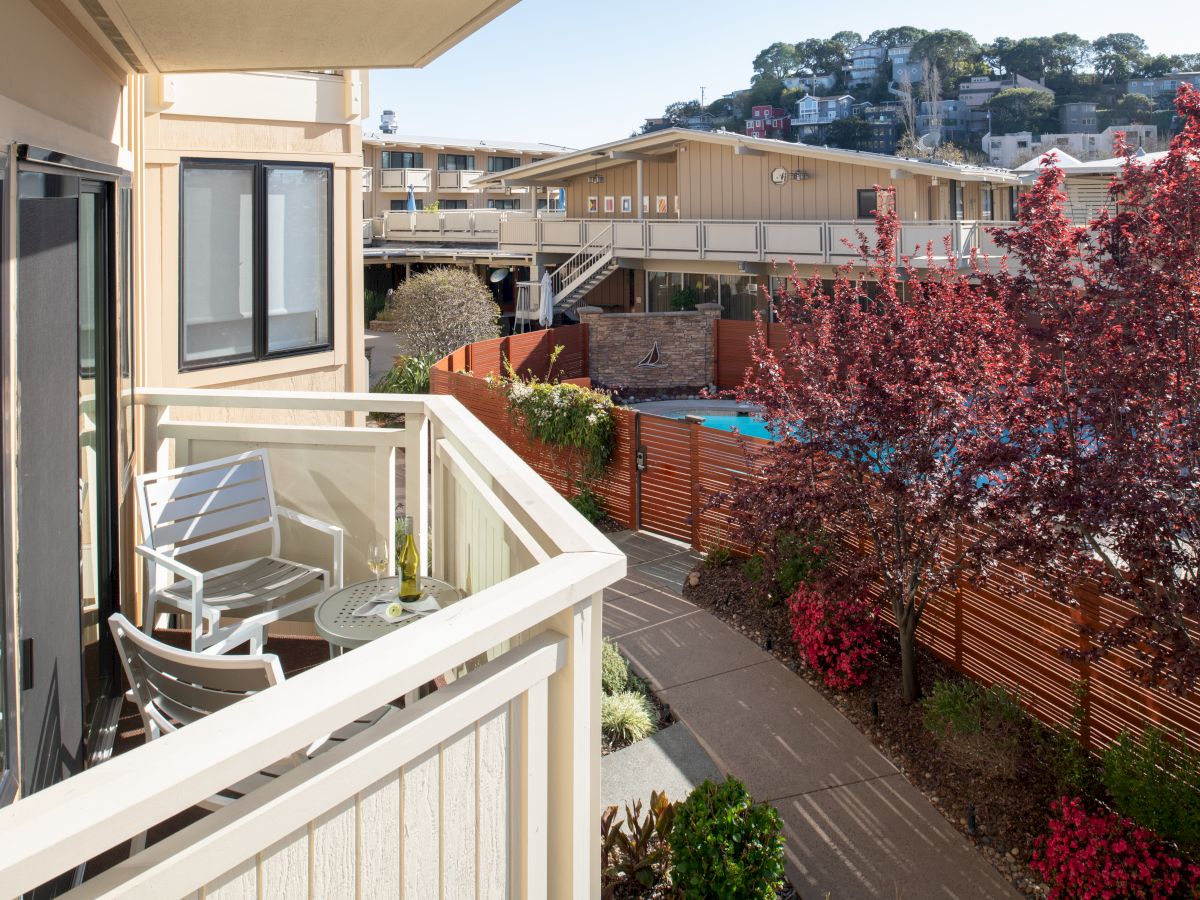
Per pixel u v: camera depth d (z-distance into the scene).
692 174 32.09
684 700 8.66
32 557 3.38
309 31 5.21
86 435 4.64
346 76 9.44
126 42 5.14
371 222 42.84
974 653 8.71
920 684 8.77
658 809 6.41
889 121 127.44
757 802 7.15
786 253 27.55
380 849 1.95
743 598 10.81
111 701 4.82
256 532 5.64
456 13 4.90
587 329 27.03
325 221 9.55
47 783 3.52
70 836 1.37
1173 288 6.22
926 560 8.22
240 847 1.66
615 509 14.05
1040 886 6.34
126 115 6.18
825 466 8.74
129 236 5.52
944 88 134.50
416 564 4.37
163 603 5.18
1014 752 7.25
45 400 3.58
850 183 29.02
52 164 3.69
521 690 2.24
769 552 9.13
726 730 8.15
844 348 8.91
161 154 7.81
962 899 6.21
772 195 30.58
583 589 2.35
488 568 3.68
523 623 2.15
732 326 27.14
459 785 2.12
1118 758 6.42
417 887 2.05
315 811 1.78
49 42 3.97
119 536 4.93
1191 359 6.18
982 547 7.47
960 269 24.62
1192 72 126.19
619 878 6.01
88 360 4.71
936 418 8.00
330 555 5.59
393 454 5.41
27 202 3.42
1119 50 128.88
